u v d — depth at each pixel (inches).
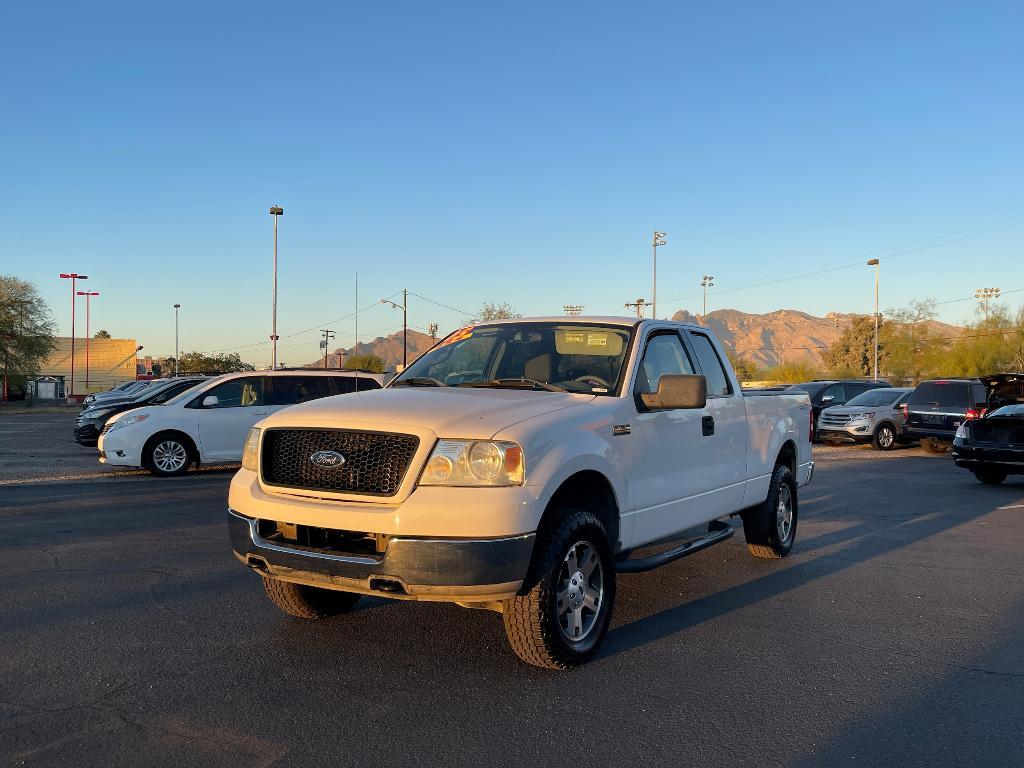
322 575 174.4
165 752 143.0
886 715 163.3
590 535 187.9
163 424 559.8
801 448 326.3
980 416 568.7
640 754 144.8
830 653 201.0
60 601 237.8
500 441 169.6
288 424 183.6
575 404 197.5
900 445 933.8
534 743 148.5
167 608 230.8
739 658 196.5
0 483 523.2
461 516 164.9
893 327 2979.8
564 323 240.2
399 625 216.7
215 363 4052.7
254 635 207.6
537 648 178.7
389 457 171.9
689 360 251.8
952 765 142.3
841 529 380.5
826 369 3804.1
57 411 1957.4
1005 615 235.8
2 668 183.5
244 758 141.1
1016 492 519.2
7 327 2402.8
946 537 360.2
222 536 338.3
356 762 140.2
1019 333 2415.1
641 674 184.5
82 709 161.2
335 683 175.8
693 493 241.1
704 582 273.1
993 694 175.2
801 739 152.0
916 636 215.3
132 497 457.4
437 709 162.9
